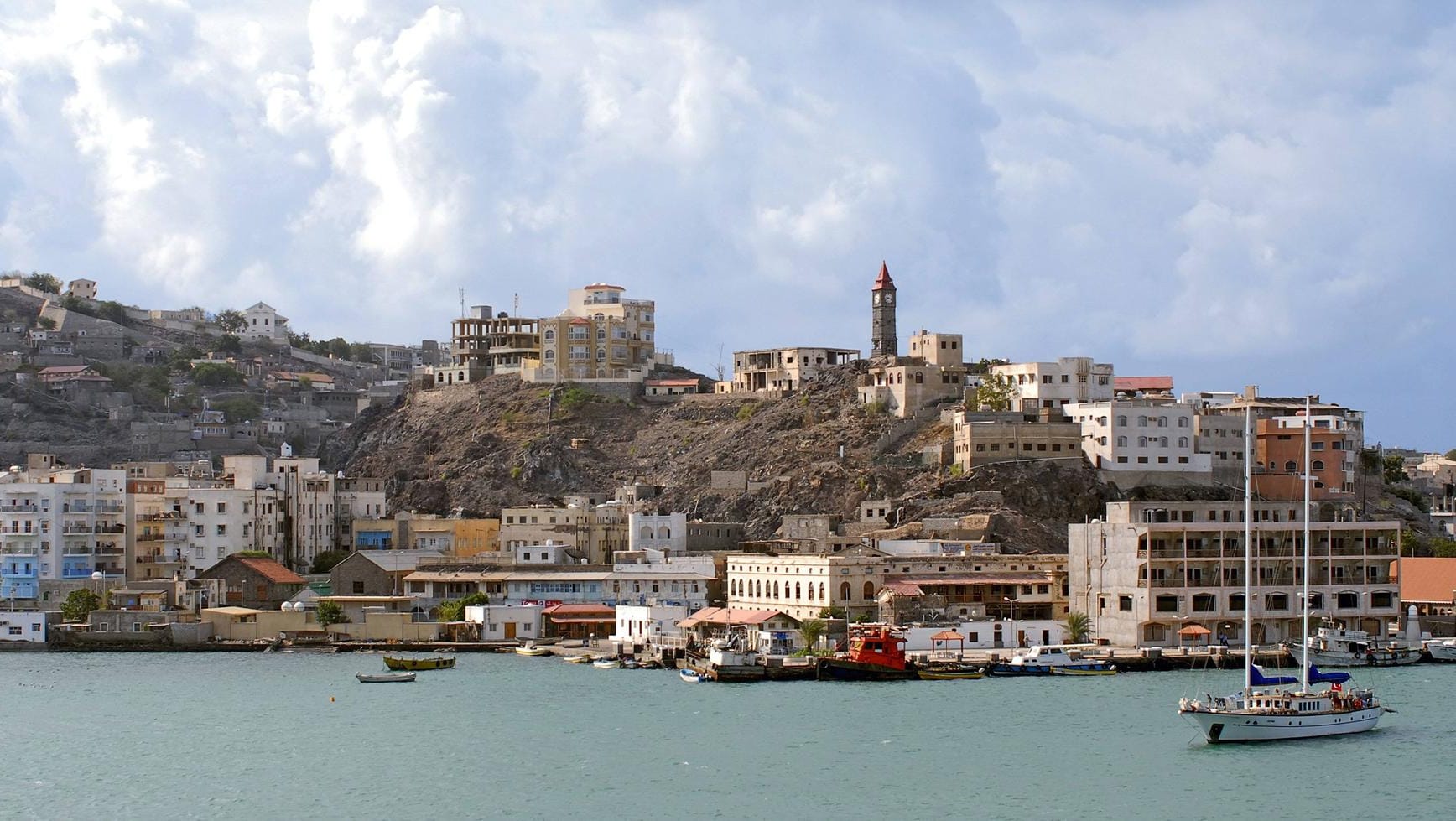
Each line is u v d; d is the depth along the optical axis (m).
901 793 188.38
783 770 199.88
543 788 192.88
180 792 193.12
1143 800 185.25
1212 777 194.75
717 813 181.12
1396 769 198.62
